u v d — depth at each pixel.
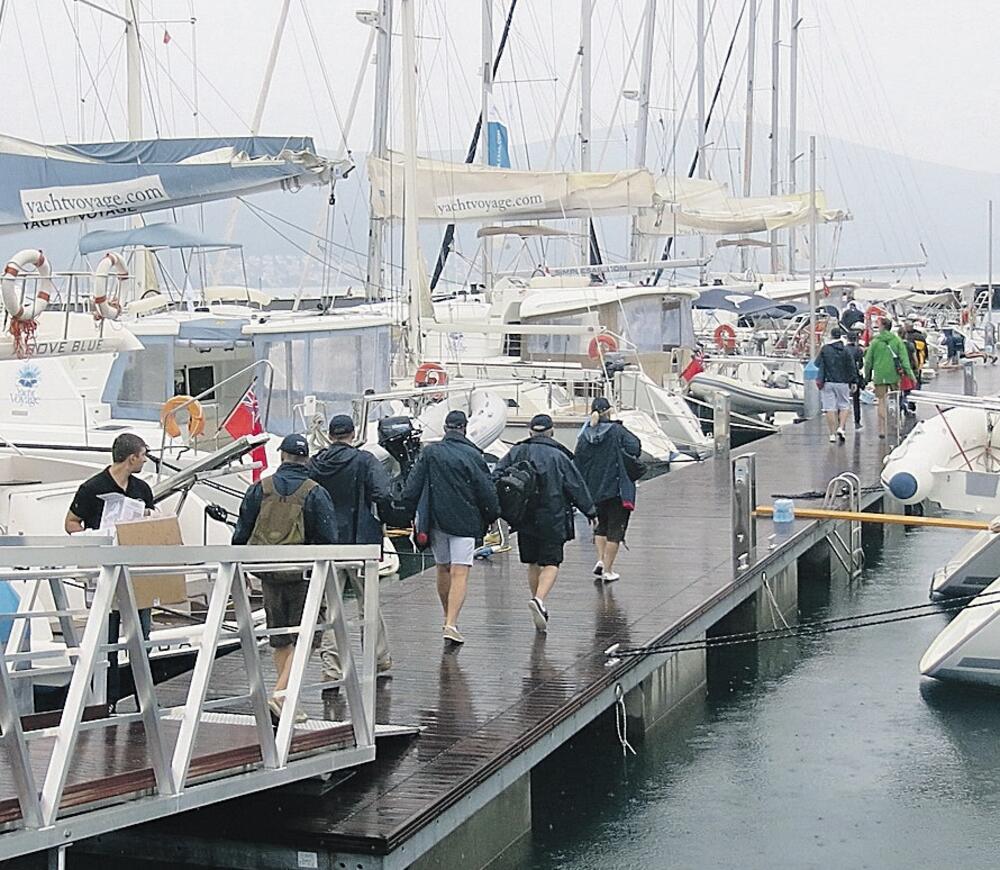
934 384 71.75
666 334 55.31
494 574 27.38
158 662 21.83
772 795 19.19
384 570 31.28
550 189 47.00
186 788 12.70
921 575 35.03
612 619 23.12
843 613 30.83
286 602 15.56
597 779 19.92
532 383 44.97
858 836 17.64
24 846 11.09
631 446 26.27
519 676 19.53
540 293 51.84
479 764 15.70
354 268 50.12
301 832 13.84
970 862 16.80
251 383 33.44
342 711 16.70
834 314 78.44
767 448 46.69
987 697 23.81
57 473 26.08
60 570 12.32
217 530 24.94
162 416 27.53
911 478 30.23
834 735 21.80
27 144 21.78
